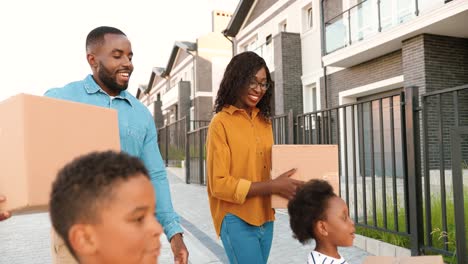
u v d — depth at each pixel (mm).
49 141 1203
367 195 6477
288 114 6113
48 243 5523
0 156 1216
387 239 4297
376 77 11805
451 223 4102
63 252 1393
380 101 4312
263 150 2186
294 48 15156
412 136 3885
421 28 9562
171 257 4609
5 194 1182
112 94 1897
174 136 18266
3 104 1214
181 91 28516
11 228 6512
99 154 770
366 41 11039
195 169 12344
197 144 12336
